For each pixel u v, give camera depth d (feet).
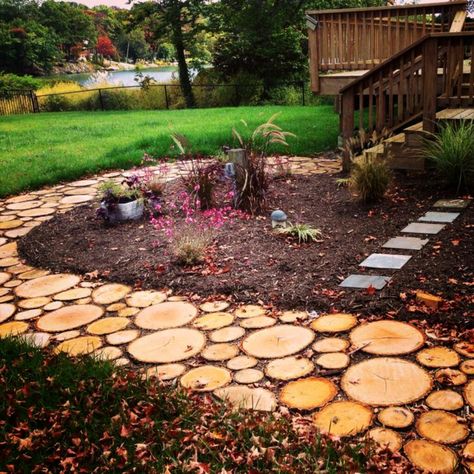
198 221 18.62
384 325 11.04
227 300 12.90
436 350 9.97
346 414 8.43
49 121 55.83
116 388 9.30
